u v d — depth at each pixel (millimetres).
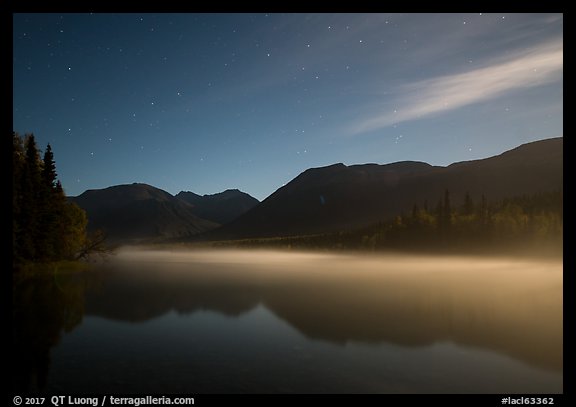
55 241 73062
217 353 25797
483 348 27234
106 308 41250
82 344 27625
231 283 70812
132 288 59219
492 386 20391
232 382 20672
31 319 35125
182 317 37531
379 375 21875
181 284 67812
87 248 86812
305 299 50281
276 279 79812
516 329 32938
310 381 20953
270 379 21188
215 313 39750
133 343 28000
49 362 23656
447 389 20016
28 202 64125
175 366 23141
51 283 58969
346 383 20703
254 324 34625
